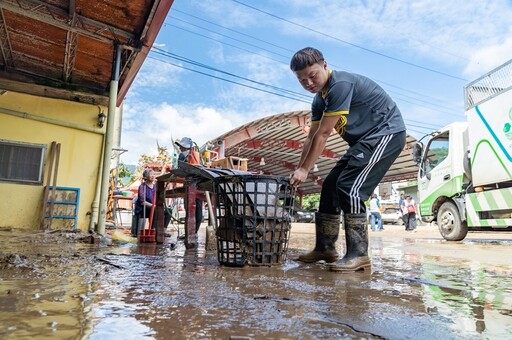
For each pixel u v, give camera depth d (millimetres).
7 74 6398
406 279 2012
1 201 6031
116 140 20578
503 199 6285
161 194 4500
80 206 6363
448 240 7441
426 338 982
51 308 1157
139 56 5535
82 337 898
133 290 1481
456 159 7340
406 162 23594
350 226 2396
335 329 1032
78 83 6770
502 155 6273
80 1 4625
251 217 2309
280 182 2383
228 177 2361
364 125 2492
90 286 1533
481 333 1035
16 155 6156
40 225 6035
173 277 1844
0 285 1505
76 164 6426
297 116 21766
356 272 2270
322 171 30594
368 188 2463
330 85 2393
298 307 1277
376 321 1128
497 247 5289
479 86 6805
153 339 903
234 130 20484
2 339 862
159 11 4633
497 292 1660
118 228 8711
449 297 1535
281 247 2438
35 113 6285
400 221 25422
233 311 1191
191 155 5285
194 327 1009
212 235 3936
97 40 5426
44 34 5504
